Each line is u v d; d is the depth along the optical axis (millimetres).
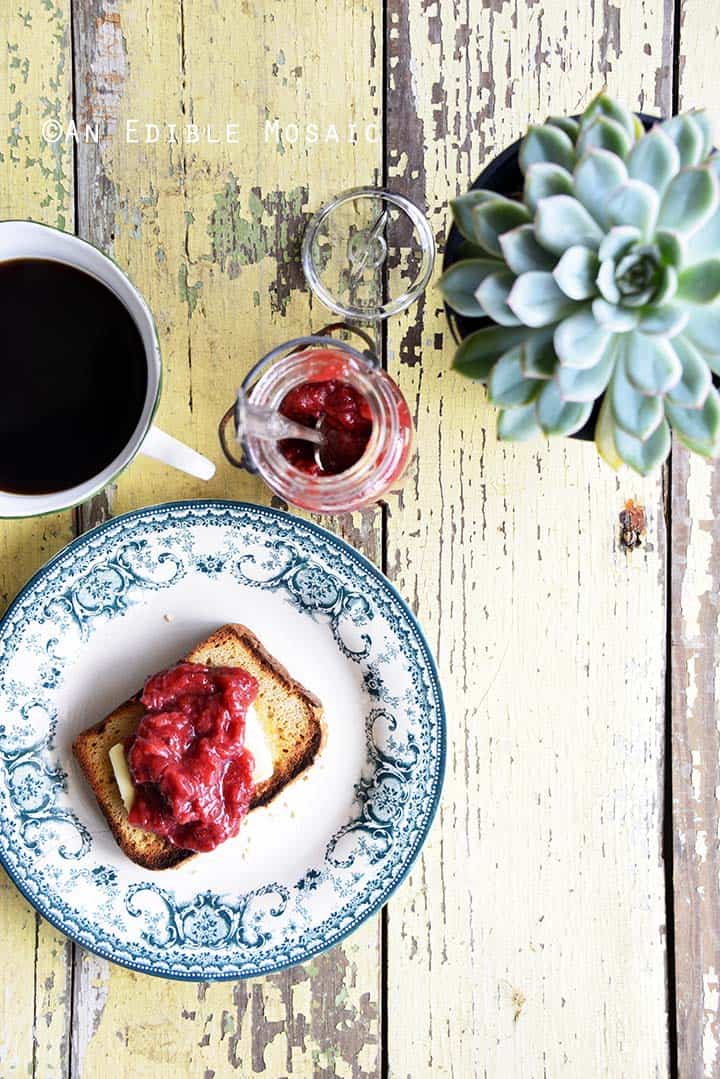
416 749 659
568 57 670
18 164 670
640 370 551
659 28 670
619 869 685
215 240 673
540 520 681
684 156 558
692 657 683
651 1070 688
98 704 666
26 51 668
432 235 668
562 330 548
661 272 541
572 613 682
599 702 683
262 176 672
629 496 680
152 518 647
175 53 669
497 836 684
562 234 543
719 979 688
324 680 666
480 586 681
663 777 684
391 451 603
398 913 685
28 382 608
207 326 674
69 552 646
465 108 672
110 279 591
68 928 657
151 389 595
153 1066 684
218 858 666
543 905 685
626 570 682
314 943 660
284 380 605
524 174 565
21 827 658
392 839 660
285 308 674
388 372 674
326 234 665
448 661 682
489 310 560
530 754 684
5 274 600
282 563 656
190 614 666
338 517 680
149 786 635
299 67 670
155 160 671
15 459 612
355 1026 685
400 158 673
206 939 661
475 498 680
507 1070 688
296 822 666
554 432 572
